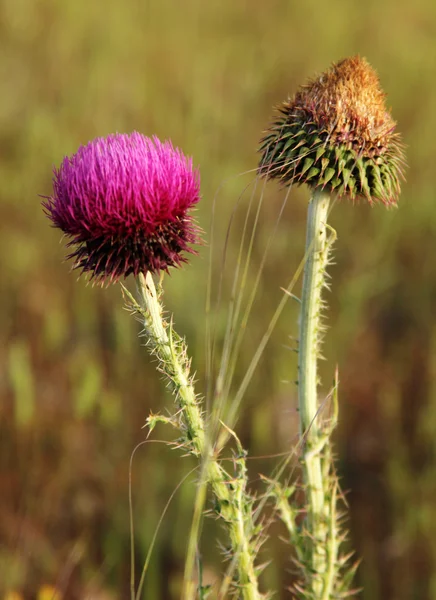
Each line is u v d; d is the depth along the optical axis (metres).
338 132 0.63
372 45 1.60
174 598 0.77
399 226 1.06
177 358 0.61
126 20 1.57
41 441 0.84
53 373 0.88
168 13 1.66
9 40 1.40
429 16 1.81
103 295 0.96
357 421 0.86
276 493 0.63
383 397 0.87
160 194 0.60
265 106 1.36
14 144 1.17
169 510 0.81
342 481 0.83
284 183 0.64
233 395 0.85
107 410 0.84
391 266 1.01
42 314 0.93
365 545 0.80
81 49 1.43
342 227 1.05
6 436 0.84
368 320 0.96
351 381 0.88
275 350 0.88
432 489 0.80
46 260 1.00
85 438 0.84
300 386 0.63
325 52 1.56
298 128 0.63
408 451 0.84
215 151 1.16
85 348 0.90
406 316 0.96
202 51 1.50
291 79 1.44
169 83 1.35
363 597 0.78
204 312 0.89
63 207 0.61
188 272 0.94
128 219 0.60
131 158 0.60
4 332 0.92
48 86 1.29
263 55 1.53
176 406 0.61
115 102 1.25
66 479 0.82
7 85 1.25
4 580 0.76
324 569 0.63
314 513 0.63
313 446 0.63
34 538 0.79
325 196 0.64
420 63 1.49
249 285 0.94
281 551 0.78
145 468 0.83
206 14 1.70
